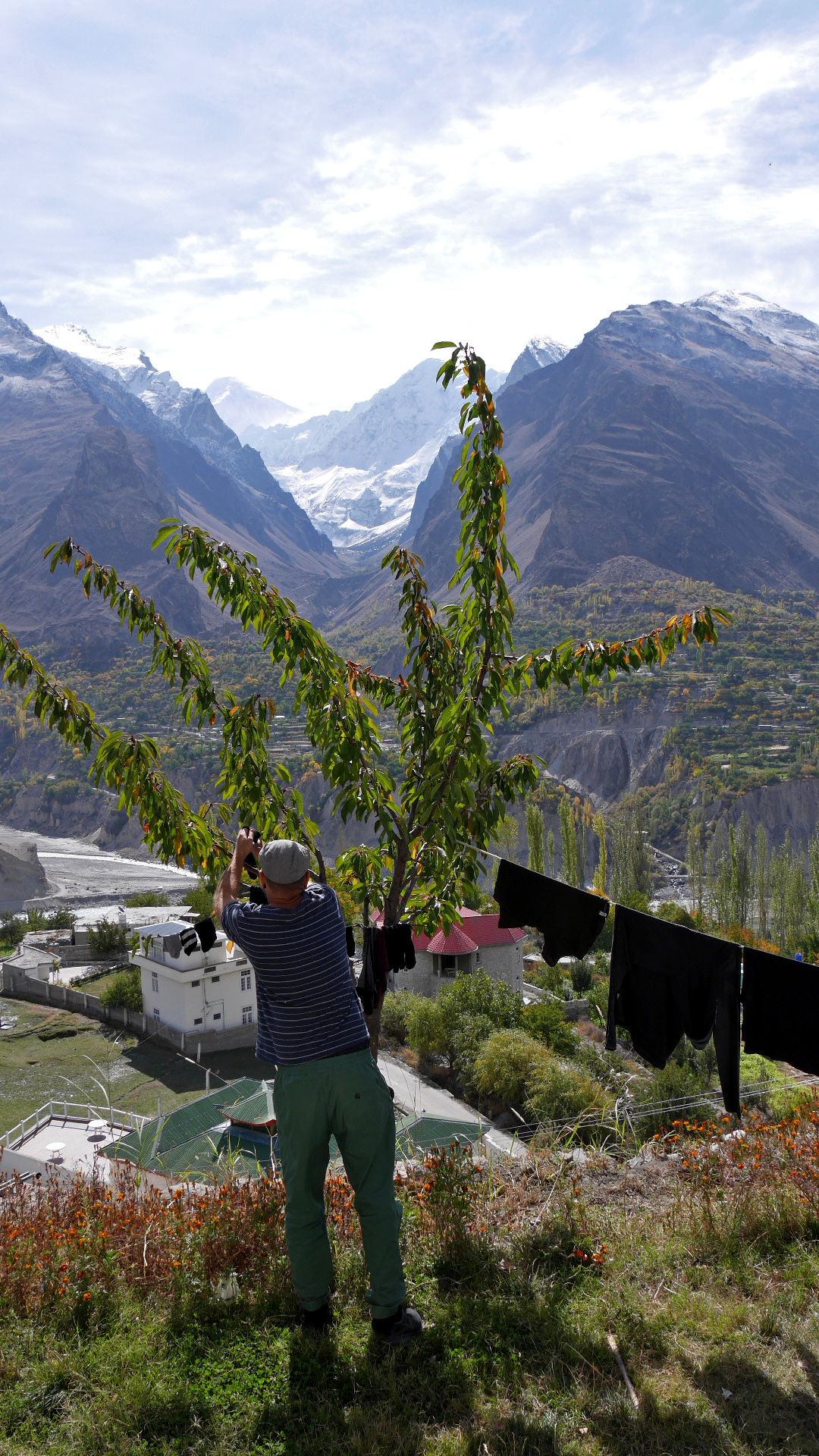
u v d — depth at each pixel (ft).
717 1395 12.00
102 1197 19.16
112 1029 149.69
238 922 12.39
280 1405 11.81
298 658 17.33
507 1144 76.64
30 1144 79.82
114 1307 14.49
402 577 18.65
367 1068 12.53
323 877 18.19
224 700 18.99
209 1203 16.78
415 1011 118.83
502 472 16.58
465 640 17.25
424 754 18.89
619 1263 15.64
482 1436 11.12
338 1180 17.94
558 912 16.19
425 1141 35.35
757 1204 17.20
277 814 18.26
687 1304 14.28
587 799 625.41
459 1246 15.79
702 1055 81.66
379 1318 13.03
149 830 18.15
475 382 16.33
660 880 422.82
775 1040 13.38
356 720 16.81
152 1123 68.23
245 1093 70.95
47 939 221.25
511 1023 114.32
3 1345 13.34
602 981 147.33
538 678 18.49
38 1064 134.62
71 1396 12.18
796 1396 11.87
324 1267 13.28
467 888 18.72
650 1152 22.15
